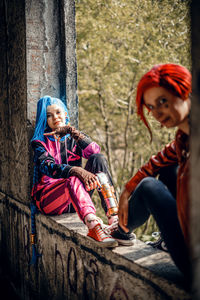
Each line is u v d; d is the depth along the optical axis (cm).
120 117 580
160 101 135
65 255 221
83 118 571
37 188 245
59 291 233
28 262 288
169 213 139
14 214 319
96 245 186
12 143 319
